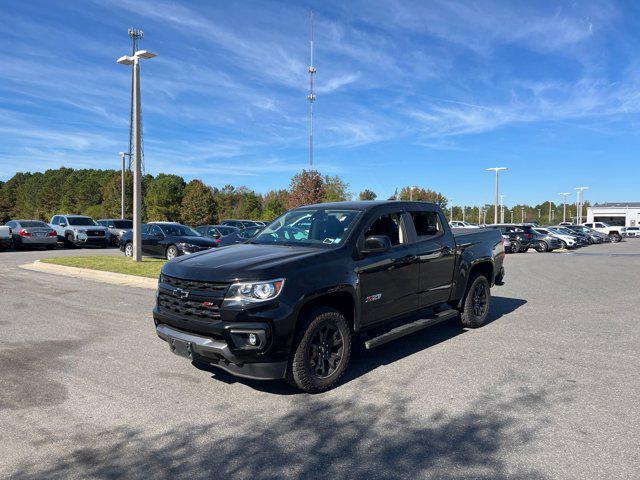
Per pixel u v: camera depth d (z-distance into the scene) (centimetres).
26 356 589
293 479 315
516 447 356
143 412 424
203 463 336
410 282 584
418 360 573
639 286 1203
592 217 7425
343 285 487
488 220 11469
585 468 326
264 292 430
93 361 570
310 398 456
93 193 8356
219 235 2183
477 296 733
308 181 4369
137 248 1566
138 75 1561
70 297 991
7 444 364
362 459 340
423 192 7462
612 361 568
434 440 368
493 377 511
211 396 462
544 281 1310
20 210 9819
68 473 323
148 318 795
